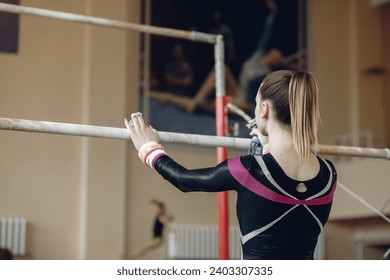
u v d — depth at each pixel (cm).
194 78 1186
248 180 216
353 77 1312
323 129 1275
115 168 1098
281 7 1270
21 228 1026
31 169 1057
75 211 1073
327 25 1307
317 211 220
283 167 217
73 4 1102
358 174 1184
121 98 1113
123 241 1089
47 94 1078
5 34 1062
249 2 1246
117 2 1128
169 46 1173
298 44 1274
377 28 1341
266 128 228
